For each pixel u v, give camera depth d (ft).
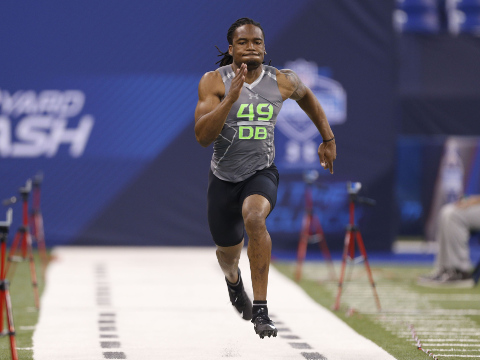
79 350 51.29
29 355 49.42
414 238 158.71
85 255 116.67
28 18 127.44
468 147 149.38
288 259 119.14
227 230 48.88
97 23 128.06
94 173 127.65
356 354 50.57
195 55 128.98
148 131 128.16
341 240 128.77
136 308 70.69
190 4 128.98
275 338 56.59
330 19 129.70
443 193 149.18
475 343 55.77
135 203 127.95
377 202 129.18
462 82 136.77
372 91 129.70
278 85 46.60
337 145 129.39
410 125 129.90
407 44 138.00
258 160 46.96
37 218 97.71
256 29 45.21
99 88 128.06
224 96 45.47
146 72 128.47
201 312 68.74
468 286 90.27
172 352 50.90
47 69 127.34
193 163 128.47
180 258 114.32
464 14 150.10
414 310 71.87
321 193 128.77
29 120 126.82
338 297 71.82
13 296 77.71
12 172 126.31
